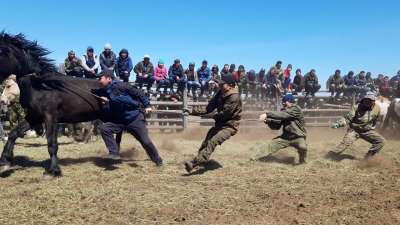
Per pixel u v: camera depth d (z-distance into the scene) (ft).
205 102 55.21
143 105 28.99
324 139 47.44
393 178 26.76
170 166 29.43
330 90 62.49
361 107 32.04
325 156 33.32
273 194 23.17
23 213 20.13
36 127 30.37
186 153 34.88
